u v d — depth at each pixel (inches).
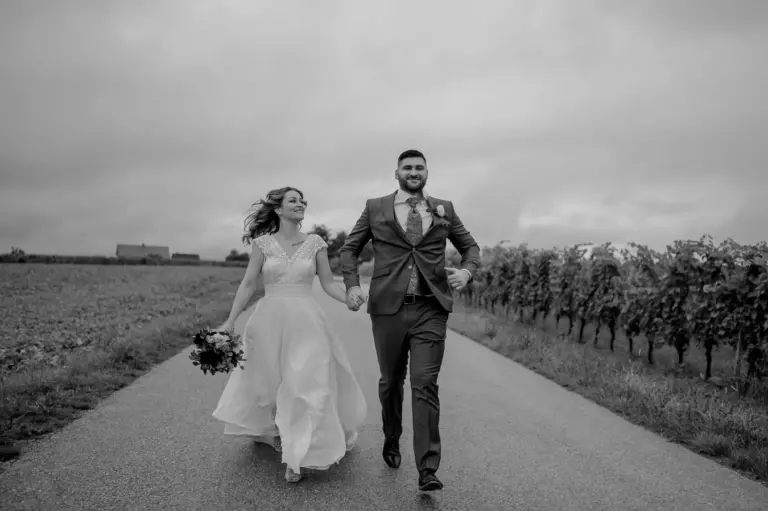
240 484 144.4
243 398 164.9
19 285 977.5
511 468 162.4
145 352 329.1
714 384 298.0
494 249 729.6
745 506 138.3
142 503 131.3
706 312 313.7
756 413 223.8
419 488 142.8
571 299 487.8
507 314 674.8
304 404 150.5
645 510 135.2
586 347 412.8
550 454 175.5
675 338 340.2
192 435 183.2
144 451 166.7
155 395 236.4
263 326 162.2
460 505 135.3
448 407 234.2
